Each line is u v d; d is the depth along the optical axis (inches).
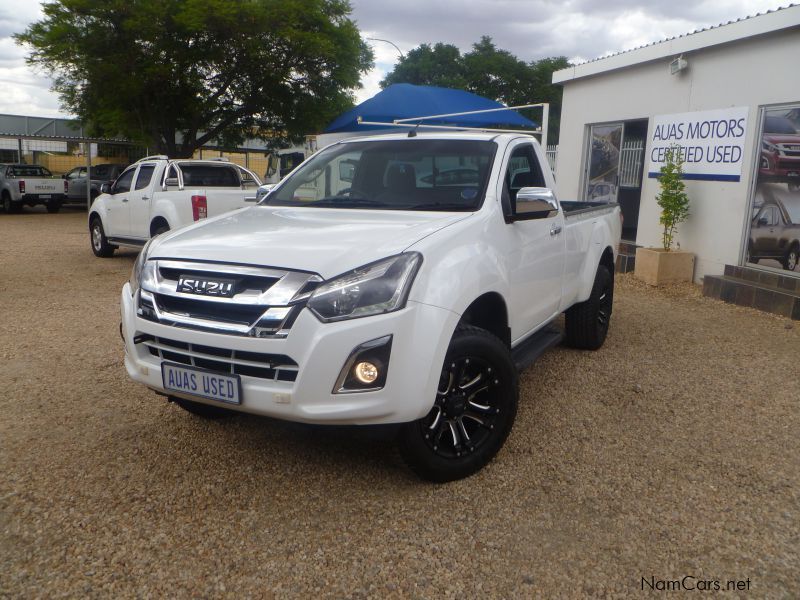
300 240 126.1
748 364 221.0
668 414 174.6
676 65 369.1
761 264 334.6
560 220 184.7
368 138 184.1
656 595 101.6
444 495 130.2
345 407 113.5
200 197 398.6
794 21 301.6
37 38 741.3
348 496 129.5
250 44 721.0
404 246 121.6
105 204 454.6
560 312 194.5
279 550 112.0
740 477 139.5
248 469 140.4
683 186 360.2
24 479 134.8
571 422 167.9
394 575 105.9
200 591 101.7
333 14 808.9
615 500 129.2
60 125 1385.3
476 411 136.6
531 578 105.2
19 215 900.6
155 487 132.4
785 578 105.9
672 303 322.0
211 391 120.3
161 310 125.5
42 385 190.4
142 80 731.4
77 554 110.1
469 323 148.9
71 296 322.0
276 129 899.4
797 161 309.9
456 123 502.3
